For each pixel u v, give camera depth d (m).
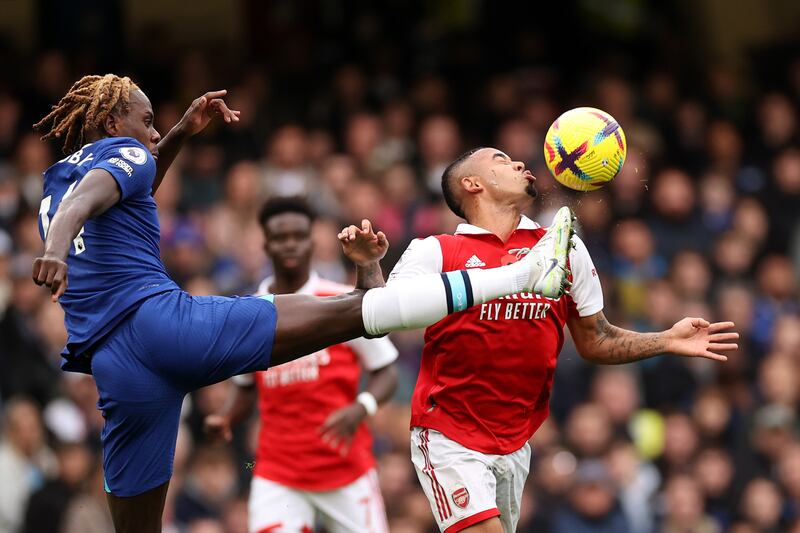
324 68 51.16
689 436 38.72
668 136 50.94
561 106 51.12
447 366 19.41
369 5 53.22
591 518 34.47
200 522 33.09
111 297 17.94
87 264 18.08
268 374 26.11
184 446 34.09
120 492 18.42
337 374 26.11
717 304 44.00
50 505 31.88
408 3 53.41
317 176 44.06
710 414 39.59
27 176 41.28
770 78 56.62
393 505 33.59
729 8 57.94
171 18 52.84
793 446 38.91
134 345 17.78
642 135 48.97
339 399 26.17
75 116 18.98
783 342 43.34
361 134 46.06
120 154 18.00
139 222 18.30
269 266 38.69
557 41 54.47
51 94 45.84
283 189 41.88
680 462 38.53
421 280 18.20
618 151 18.88
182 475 33.84
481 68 51.97
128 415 17.89
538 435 36.28
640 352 19.70
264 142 46.31
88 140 19.03
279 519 26.00
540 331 19.30
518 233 19.81
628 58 55.44
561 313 19.58
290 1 52.91
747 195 49.28
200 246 40.25
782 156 50.47
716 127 51.53
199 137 45.25
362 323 18.12
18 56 48.03
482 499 19.08
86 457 32.69
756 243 47.59
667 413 40.12
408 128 47.44
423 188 44.31
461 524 19.14
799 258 47.91
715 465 38.44
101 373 17.88
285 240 25.89
